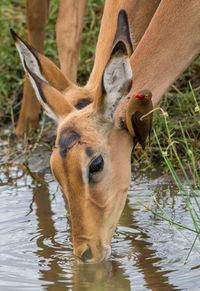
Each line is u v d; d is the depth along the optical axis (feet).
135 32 21.09
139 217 20.71
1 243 19.36
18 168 26.04
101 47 20.25
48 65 19.03
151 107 17.37
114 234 19.65
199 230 17.42
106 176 17.44
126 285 16.43
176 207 21.04
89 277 17.01
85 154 16.87
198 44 19.19
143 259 17.87
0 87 31.35
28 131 28.50
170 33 19.01
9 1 35.94
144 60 18.89
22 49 18.02
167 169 24.09
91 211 17.38
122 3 20.89
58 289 16.40
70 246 19.04
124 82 17.07
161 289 16.02
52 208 21.81
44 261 18.11
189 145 25.23
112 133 17.67
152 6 20.99
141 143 18.06
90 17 33.19
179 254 17.97
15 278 17.10
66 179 17.02
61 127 17.42
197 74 29.07
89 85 19.54
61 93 18.74
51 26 33.53
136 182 23.59
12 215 21.38
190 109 26.86
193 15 19.01
